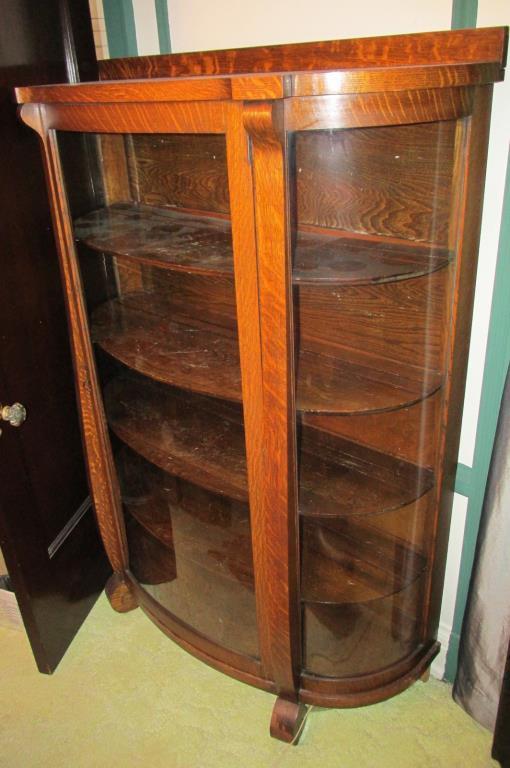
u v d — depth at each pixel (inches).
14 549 60.0
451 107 37.2
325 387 48.6
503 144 44.0
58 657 69.4
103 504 64.8
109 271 58.0
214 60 54.6
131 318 59.6
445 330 46.5
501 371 50.4
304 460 55.1
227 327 57.4
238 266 40.6
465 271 44.3
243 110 34.8
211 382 49.7
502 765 57.7
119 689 66.9
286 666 55.3
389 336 50.4
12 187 55.8
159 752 60.4
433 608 59.7
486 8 41.9
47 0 56.4
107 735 62.2
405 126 42.4
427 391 47.5
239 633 59.6
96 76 63.0
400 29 46.2
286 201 37.2
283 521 47.8
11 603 72.9
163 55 57.3
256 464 47.2
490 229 47.0
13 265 57.1
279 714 59.1
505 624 55.2
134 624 74.7
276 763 59.1
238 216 39.0
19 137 55.9
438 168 42.5
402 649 60.3
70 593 71.2
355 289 50.0
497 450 49.8
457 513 59.2
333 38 49.7
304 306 53.0
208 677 68.1
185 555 61.7
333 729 62.0
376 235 47.0
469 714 62.2
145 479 64.7
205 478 53.9
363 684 57.3
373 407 46.1
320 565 56.5
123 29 61.6
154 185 55.9
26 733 62.6
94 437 60.4
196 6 56.6
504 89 42.6
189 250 47.3
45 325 62.9
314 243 47.4
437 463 51.4
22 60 54.4
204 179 52.6
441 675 66.5
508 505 50.6
